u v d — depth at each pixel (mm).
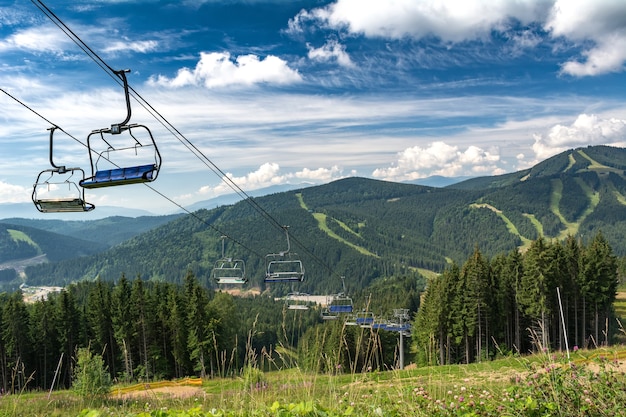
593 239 48844
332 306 29594
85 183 7664
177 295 49281
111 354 49969
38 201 7828
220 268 21625
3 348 45688
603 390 4500
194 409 4789
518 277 49250
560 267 46094
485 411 4707
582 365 4934
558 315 45312
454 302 46344
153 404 9016
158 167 7543
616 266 47656
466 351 45344
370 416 4762
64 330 49625
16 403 7707
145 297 49531
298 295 23594
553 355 5305
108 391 15836
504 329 48719
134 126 7574
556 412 4406
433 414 4867
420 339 49062
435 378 6727
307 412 4555
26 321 48438
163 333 50438
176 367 49562
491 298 46875
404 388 5656
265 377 6008
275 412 4656
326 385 5801
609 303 46562
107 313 50406
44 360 48312
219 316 49531
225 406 5301
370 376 5965
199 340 45719
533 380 4859
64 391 22547
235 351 6297
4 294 68812
